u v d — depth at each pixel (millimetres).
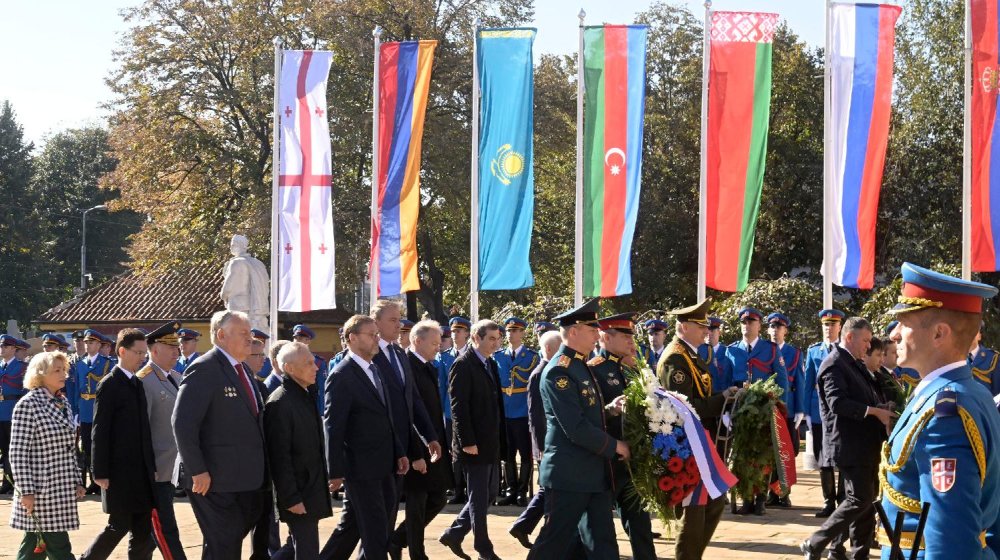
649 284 38781
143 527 8484
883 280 34938
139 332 8477
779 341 14094
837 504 12281
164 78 37219
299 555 7488
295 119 17594
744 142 15859
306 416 7559
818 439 14562
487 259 16516
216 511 7199
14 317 60438
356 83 35750
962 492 3527
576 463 7246
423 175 35969
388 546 8023
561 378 7305
